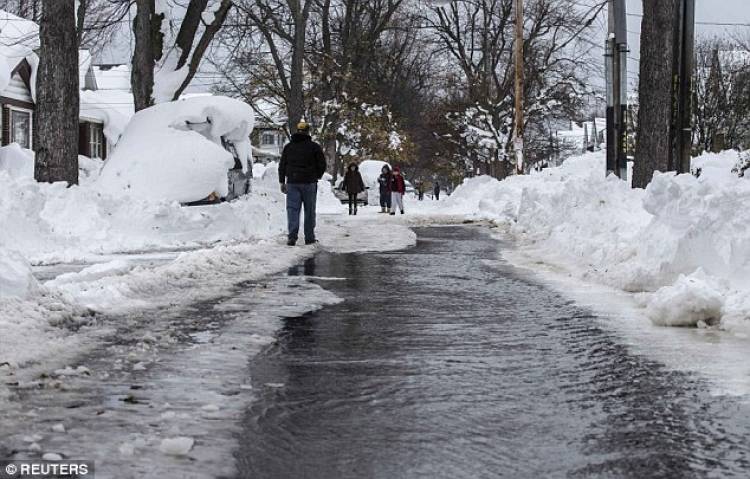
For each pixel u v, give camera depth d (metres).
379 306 18.55
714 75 103.69
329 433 9.41
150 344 13.91
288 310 17.72
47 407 10.11
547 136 134.75
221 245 30.53
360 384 11.59
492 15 110.25
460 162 122.75
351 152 112.06
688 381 11.76
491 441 9.18
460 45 111.62
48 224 30.97
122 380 11.55
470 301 19.34
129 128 39.44
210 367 12.42
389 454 8.73
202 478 7.94
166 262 27.39
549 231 33.50
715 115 103.44
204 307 17.94
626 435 9.39
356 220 57.00
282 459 8.53
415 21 111.44
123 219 33.59
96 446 8.75
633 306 18.50
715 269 19.16
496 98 111.31
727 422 9.86
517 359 13.20
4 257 15.87
